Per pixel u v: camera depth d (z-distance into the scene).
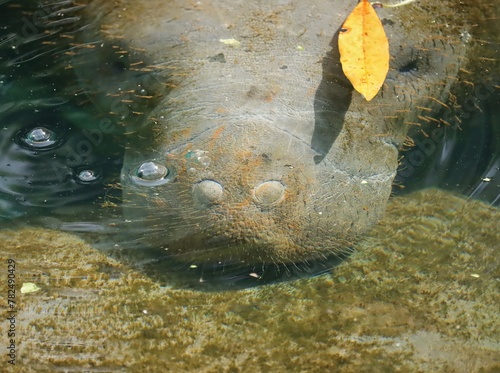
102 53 8.30
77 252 7.96
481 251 8.25
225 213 6.98
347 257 7.94
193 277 7.73
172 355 7.16
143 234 7.42
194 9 8.16
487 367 7.31
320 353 7.27
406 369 7.22
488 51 9.04
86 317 7.42
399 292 7.82
